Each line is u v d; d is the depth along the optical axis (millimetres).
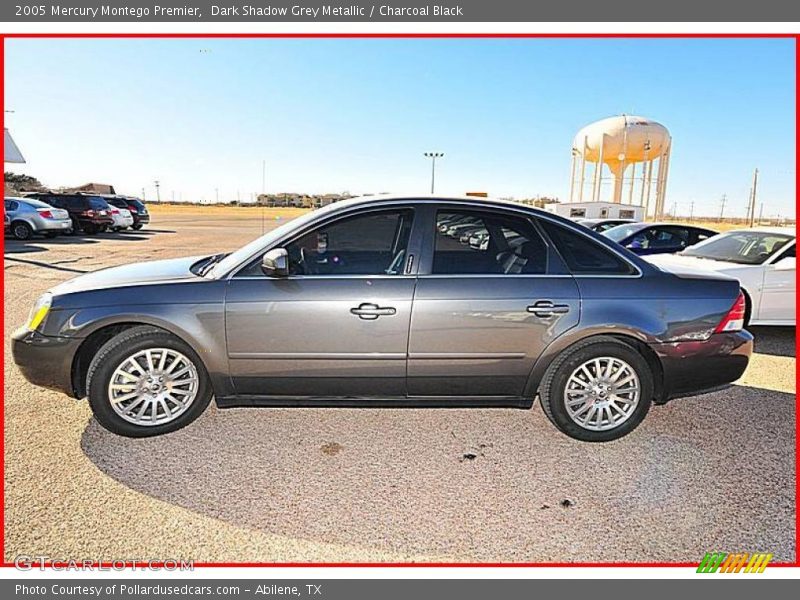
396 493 2773
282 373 3254
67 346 3156
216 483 2826
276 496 2725
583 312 3256
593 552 2369
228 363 3227
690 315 3307
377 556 2328
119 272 3637
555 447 3301
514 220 3400
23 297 7457
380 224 3412
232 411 3725
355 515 2586
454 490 2807
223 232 23203
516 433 3492
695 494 2797
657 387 3451
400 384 3316
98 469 2922
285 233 3334
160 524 2484
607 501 2727
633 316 3260
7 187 36000
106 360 3160
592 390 3357
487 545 2400
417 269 3262
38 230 17078
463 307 3211
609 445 3340
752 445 3354
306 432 3443
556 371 3324
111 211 20531
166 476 2875
